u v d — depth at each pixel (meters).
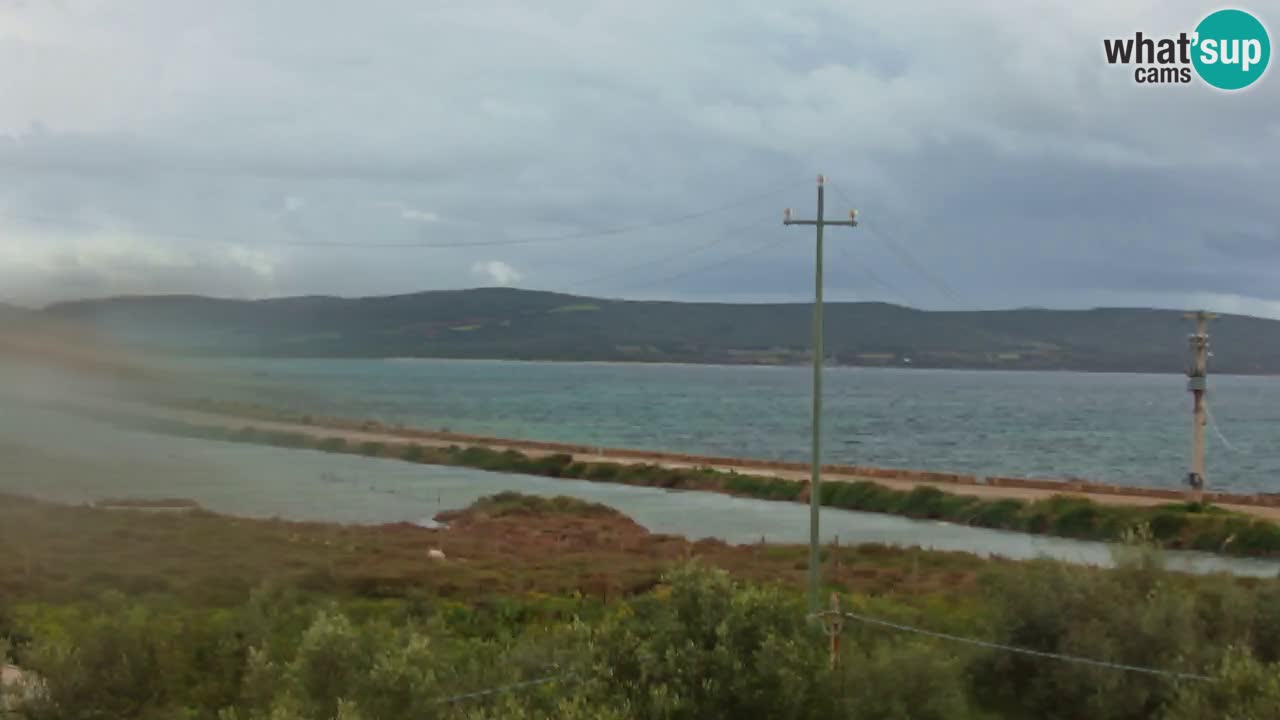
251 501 81.56
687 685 16.81
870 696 18.42
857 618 23.08
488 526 69.62
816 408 30.64
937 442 167.50
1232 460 144.88
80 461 101.25
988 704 23.14
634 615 18.70
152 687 19.34
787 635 18.02
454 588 43.34
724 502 87.44
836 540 56.31
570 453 123.12
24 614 32.53
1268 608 24.45
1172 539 64.25
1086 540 66.44
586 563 52.97
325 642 17.95
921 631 24.11
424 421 181.88
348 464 112.62
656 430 184.12
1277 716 16.62
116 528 59.06
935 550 57.81
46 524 59.38
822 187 31.83
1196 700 18.08
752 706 16.81
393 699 16.92
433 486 95.56
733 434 178.25
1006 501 74.62
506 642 26.88
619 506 84.31
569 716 15.76
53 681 18.73
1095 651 21.73
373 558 51.75
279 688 18.16
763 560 53.97
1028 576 24.00
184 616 27.91
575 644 18.80
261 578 42.84
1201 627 23.25
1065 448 159.38
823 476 101.56
